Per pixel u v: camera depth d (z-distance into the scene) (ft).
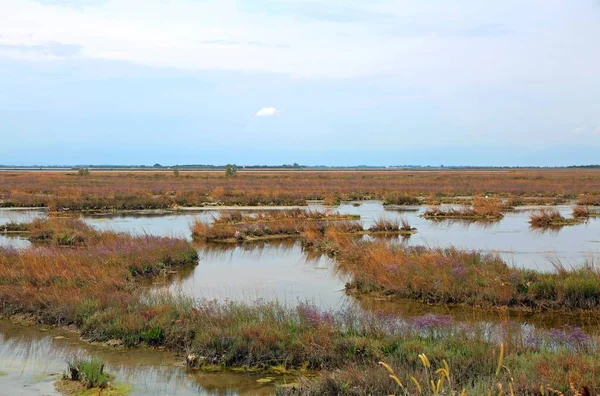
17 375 29.58
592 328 38.86
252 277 57.36
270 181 260.42
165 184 226.38
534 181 267.18
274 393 27.61
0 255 55.36
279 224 94.02
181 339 34.53
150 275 57.41
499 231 95.81
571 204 154.10
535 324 40.06
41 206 141.49
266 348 31.81
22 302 41.78
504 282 47.47
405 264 53.21
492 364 27.50
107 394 27.17
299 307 37.35
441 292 47.11
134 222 107.76
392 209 139.44
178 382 29.07
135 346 34.76
